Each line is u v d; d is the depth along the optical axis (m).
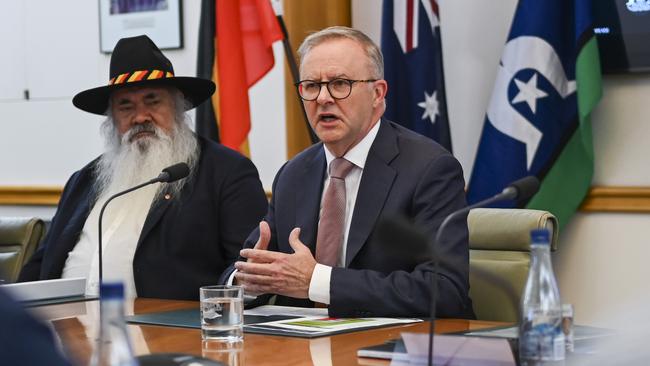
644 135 5.68
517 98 5.71
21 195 7.71
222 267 4.86
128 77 4.98
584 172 5.64
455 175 3.73
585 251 5.80
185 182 4.86
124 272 4.81
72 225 5.04
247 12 6.07
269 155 6.84
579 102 5.49
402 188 3.70
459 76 6.21
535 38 5.69
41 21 7.63
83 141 7.57
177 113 5.09
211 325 2.87
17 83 7.74
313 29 6.21
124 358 1.57
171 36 7.07
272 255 3.45
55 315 3.56
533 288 2.31
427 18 5.91
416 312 3.35
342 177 3.87
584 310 5.81
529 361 2.28
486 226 4.00
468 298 3.58
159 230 4.78
